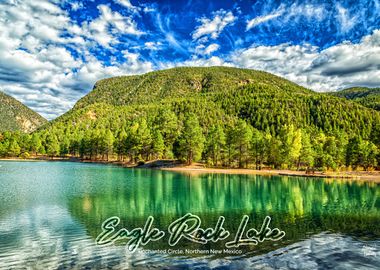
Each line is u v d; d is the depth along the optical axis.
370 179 74.31
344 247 21.59
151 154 124.00
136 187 55.41
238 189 54.34
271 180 70.25
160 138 112.75
